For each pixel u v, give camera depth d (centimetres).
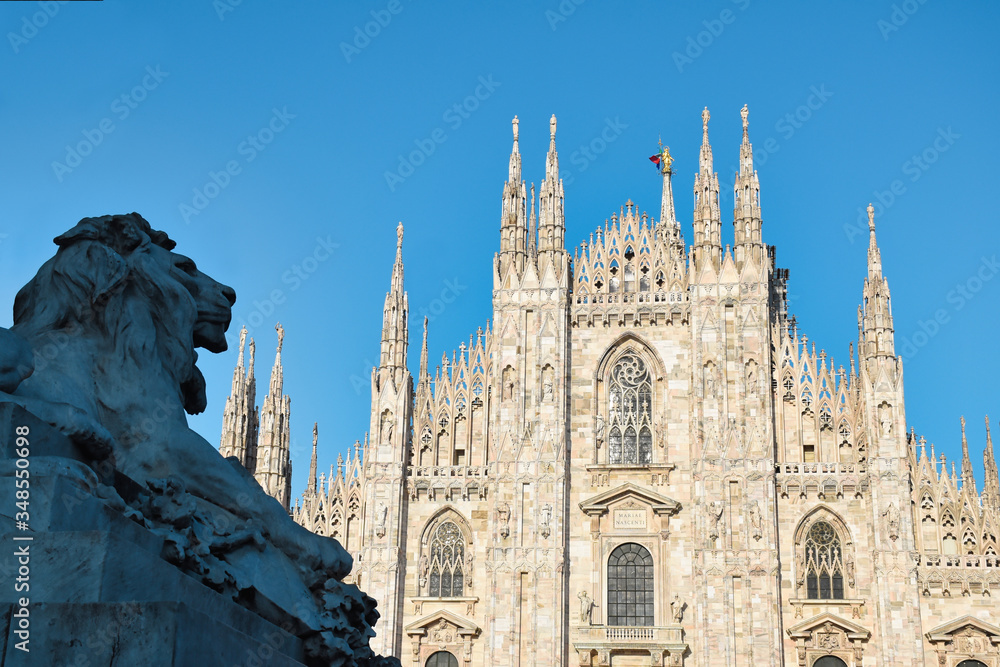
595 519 6938
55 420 1148
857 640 6500
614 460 7112
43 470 1035
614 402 7212
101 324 1344
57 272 1337
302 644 1290
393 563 6944
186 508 1215
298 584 1325
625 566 6888
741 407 6925
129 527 1095
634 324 7269
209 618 1024
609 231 7506
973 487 6681
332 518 7219
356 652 1371
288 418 7406
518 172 7606
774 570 6612
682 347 7206
